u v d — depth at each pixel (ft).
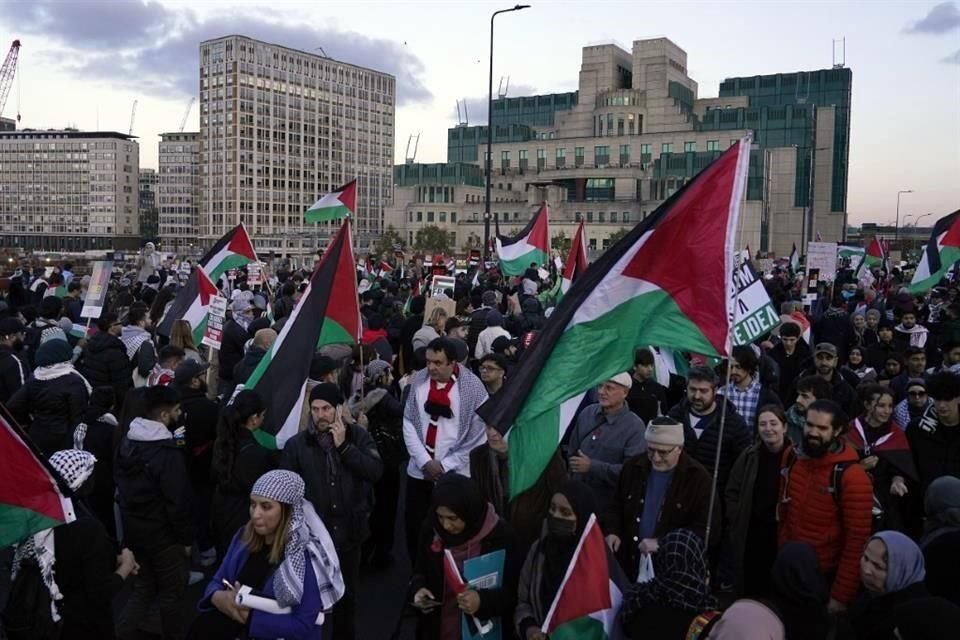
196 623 15.12
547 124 457.27
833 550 16.90
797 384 22.12
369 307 51.85
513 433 16.21
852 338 43.39
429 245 366.63
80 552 15.06
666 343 15.90
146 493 19.04
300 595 14.25
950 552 15.15
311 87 581.53
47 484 14.61
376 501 25.66
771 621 10.46
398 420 25.55
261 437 21.43
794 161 366.43
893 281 94.02
